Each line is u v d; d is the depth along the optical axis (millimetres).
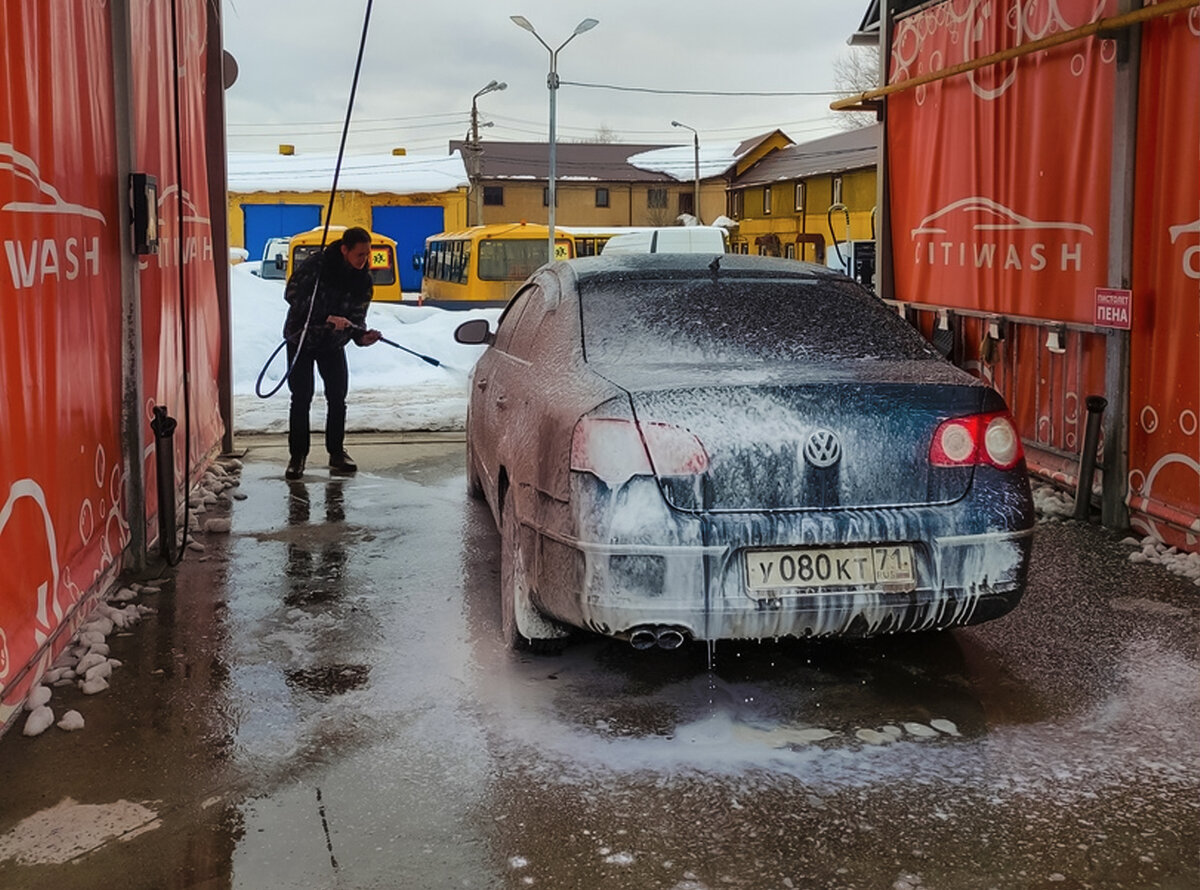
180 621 4875
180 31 7027
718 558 3654
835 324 4492
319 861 2955
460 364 15789
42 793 3320
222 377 8828
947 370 4117
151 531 5848
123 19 5148
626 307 4582
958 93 8305
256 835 3084
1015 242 7551
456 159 44000
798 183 53625
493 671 4277
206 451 7832
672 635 3695
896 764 3498
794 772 3449
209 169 8602
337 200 41125
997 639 4602
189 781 3396
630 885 2846
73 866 2926
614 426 3695
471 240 28047
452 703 3975
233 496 7410
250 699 4016
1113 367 6230
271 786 3367
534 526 4027
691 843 3045
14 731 3740
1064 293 6969
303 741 3672
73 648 4445
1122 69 6047
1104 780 3385
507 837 3074
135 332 5324
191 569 5688
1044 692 4059
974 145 8086
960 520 3779
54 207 4191
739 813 3201
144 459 5508
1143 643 4543
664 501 3674
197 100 7824
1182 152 5715
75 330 4484
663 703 3973
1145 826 3115
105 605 4898
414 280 41688
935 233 8805
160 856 2975
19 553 3740
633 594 3660
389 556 5938
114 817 3180
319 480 7977
